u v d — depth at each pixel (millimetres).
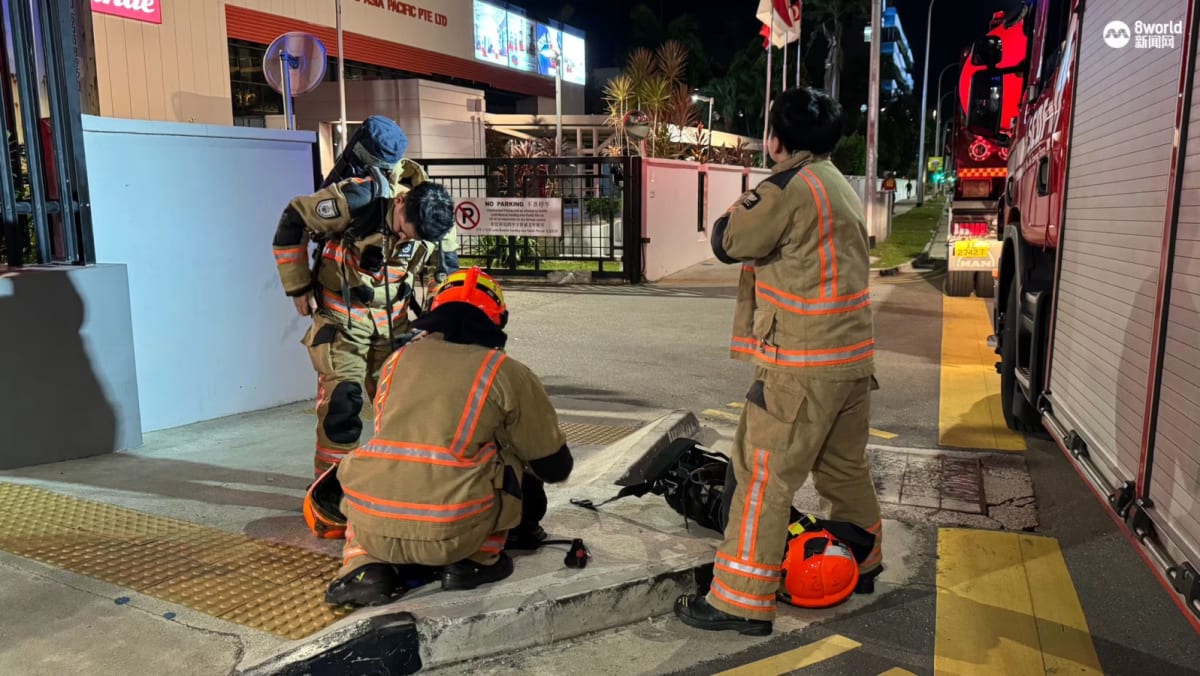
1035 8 6090
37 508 3979
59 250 4922
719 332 9766
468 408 3004
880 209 22375
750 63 46656
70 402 4691
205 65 24234
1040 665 3104
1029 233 5469
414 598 3117
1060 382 4336
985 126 11352
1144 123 3154
